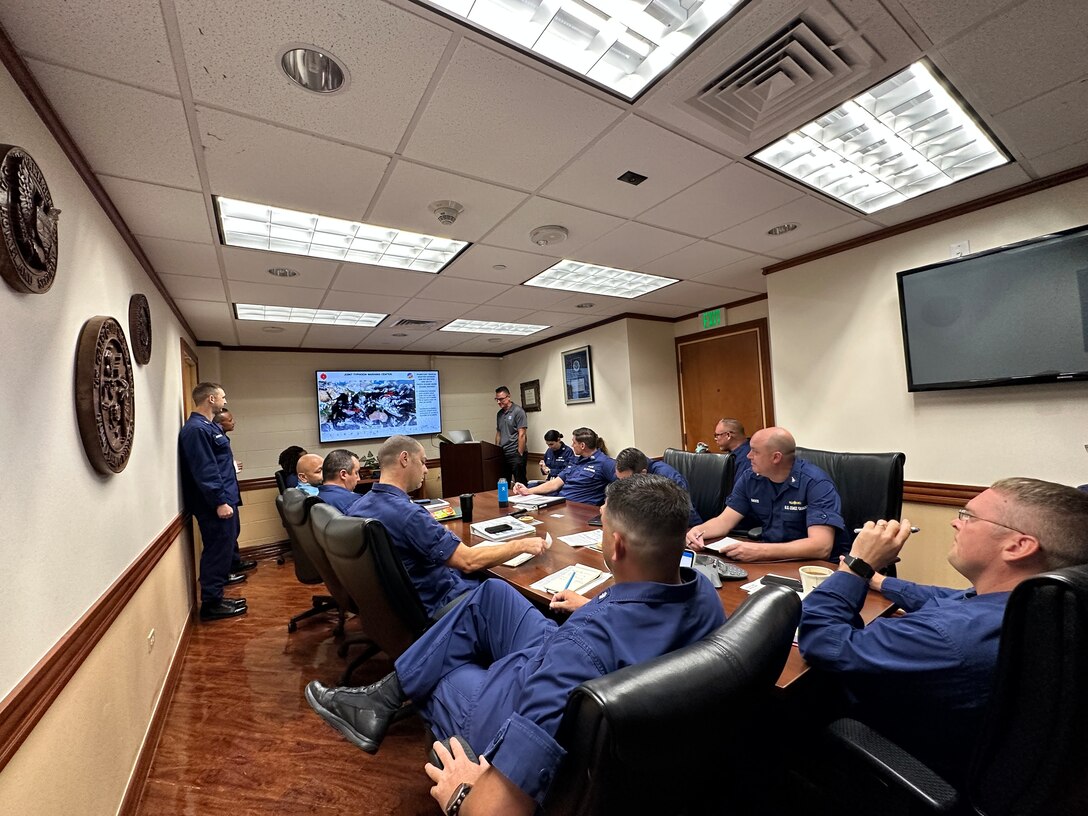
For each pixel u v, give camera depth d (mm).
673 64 1423
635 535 903
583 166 1950
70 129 1479
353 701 1411
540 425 6336
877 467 2146
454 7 1178
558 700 754
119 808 1472
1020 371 2330
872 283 2939
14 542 1004
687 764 656
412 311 4258
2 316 1017
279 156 1746
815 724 1246
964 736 897
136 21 1128
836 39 1370
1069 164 2152
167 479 2703
